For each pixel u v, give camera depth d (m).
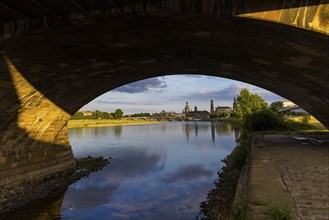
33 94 16.86
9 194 16.56
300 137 27.20
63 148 24.12
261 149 18.33
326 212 6.54
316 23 8.94
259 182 9.23
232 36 11.56
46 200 16.64
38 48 12.67
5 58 12.55
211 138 55.03
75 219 13.84
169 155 33.69
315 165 12.36
